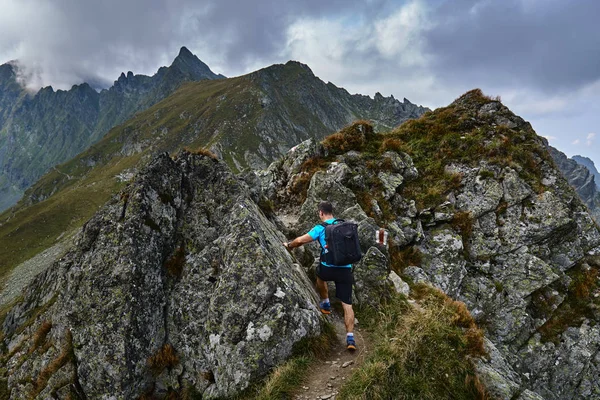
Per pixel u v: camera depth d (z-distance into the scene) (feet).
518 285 52.42
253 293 27.89
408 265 51.19
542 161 65.82
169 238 36.73
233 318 27.25
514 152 65.26
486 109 77.10
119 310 29.81
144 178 36.99
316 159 67.15
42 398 28.89
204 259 33.53
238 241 30.99
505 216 58.29
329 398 22.85
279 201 65.46
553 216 56.39
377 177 63.16
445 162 67.72
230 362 26.08
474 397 24.25
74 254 35.12
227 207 38.73
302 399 22.89
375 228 41.75
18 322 53.93
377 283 34.50
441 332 27.09
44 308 47.09
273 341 26.16
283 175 69.31
